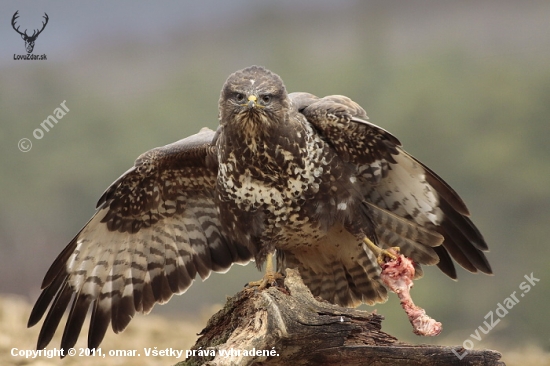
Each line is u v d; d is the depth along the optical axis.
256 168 8.09
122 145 31.36
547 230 26.28
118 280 8.89
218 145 8.31
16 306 13.04
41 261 25.80
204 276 9.11
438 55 41.69
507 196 27.55
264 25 58.47
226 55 55.31
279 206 8.18
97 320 8.84
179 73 46.59
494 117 31.33
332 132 8.09
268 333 6.79
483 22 54.12
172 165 8.70
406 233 8.42
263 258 8.34
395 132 31.08
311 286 8.97
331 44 52.06
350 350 6.90
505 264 24.52
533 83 33.88
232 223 8.41
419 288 21.27
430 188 8.15
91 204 28.72
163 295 8.99
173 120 34.41
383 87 35.97
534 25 52.25
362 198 8.29
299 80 39.31
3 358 10.17
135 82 44.88
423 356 6.92
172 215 9.02
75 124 32.84
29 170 29.20
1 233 26.25
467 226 8.28
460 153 29.67
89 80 44.75
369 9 59.09
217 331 7.64
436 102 32.06
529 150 30.12
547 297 20.89
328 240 8.49
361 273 8.78
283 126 7.97
